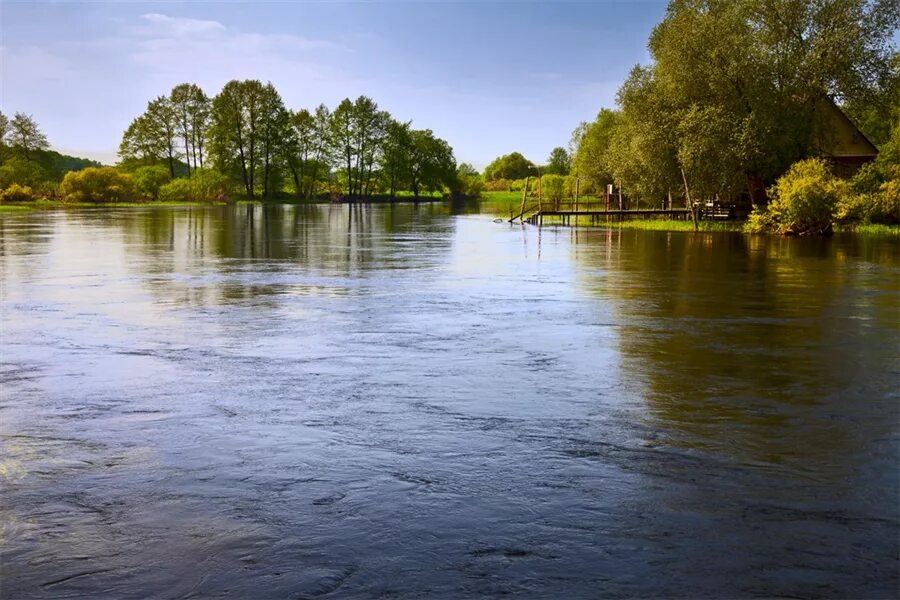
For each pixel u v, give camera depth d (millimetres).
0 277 15344
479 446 5266
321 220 45938
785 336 9484
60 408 6184
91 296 12719
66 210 60062
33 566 3562
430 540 3807
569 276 16250
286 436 5469
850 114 45000
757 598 3271
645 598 3266
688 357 8250
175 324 10164
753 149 35938
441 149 119125
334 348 8648
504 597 3271
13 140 88875
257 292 13359
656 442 5371
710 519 4070
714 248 24875
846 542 3805
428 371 7543
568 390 6820
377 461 4957
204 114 95812
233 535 3869
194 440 5379
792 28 38469
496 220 47344
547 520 4047
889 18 37406
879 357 8266
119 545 3768
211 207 74375
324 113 105375
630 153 41406
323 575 3459
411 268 17766
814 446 5293
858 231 35219
